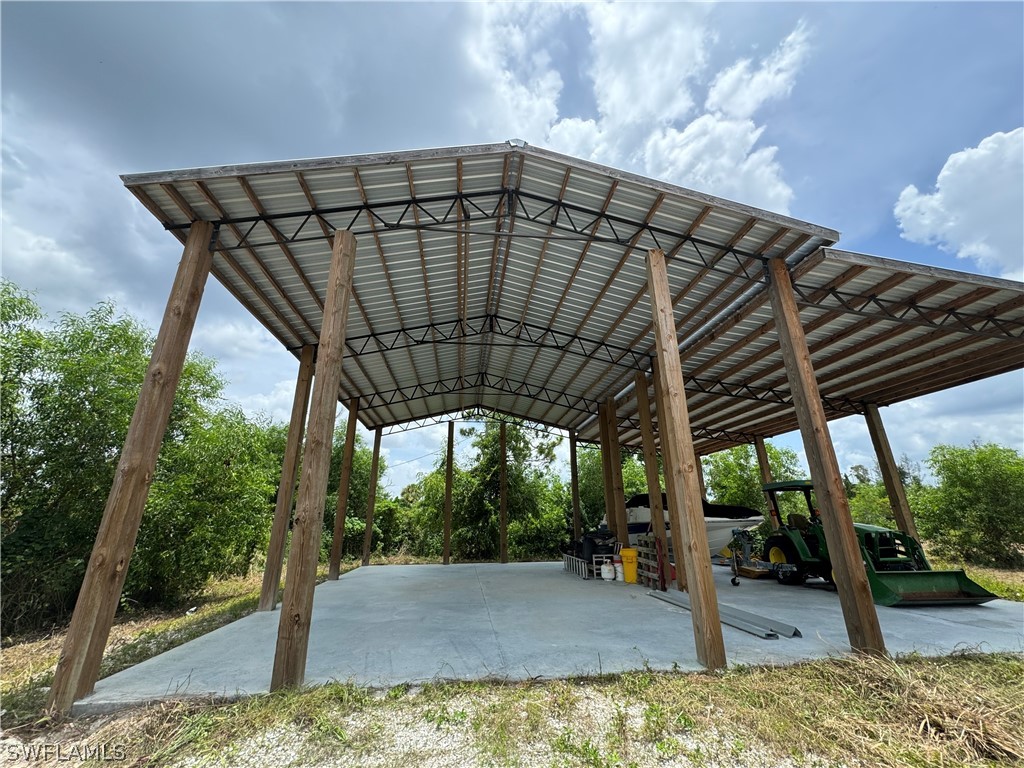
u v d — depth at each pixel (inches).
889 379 287.6
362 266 221.9
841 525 138.9
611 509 401.1
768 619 162.6
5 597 211.6
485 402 495.2
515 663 118.0
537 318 304.5
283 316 236.8
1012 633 151.6
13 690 118.3
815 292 193.6
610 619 177.0
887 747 76.8
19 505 231.5
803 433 154.6
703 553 124.3
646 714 87.4
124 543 114.7
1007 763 72.7
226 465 298.8
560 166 165.8
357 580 322.3
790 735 80.2
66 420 241.4
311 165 145.9
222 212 159.8
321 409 119.1
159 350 130.3
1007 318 205.2
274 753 77.6
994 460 395.2
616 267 224.1
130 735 85.4
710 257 194.5
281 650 102.8
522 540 560.4
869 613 130.3
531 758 74.9
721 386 327.0
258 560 446.3
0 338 227.6
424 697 96.8
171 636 171.5
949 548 414.0
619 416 447.5
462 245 225.1
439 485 580.7
